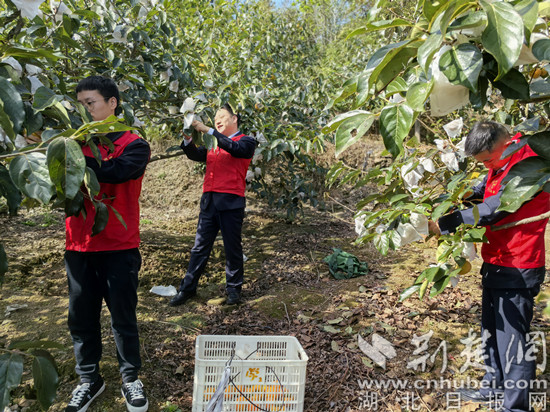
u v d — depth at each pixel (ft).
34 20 6.26
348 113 3.38
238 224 11.09
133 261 7.09
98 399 7.56
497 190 6.64
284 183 18.15
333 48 30.22
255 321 10.46
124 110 7.95
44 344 4.03
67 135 4.03
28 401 7.36
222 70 15.90
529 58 3.15
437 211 5.58
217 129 11.04
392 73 3.52
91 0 9.60
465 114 16.80
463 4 2.89
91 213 6.67
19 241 13.29
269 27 22.17
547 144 3.51
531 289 6.88
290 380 6.93
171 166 19.61
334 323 10.27
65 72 9.02
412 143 7.41
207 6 17.74
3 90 3.83
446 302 11.37
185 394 7.97
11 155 3.93
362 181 7.04
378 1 3.84
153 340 9.45
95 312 7.23
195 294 11.64
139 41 9.53
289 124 14.44
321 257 14.56
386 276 13.01
